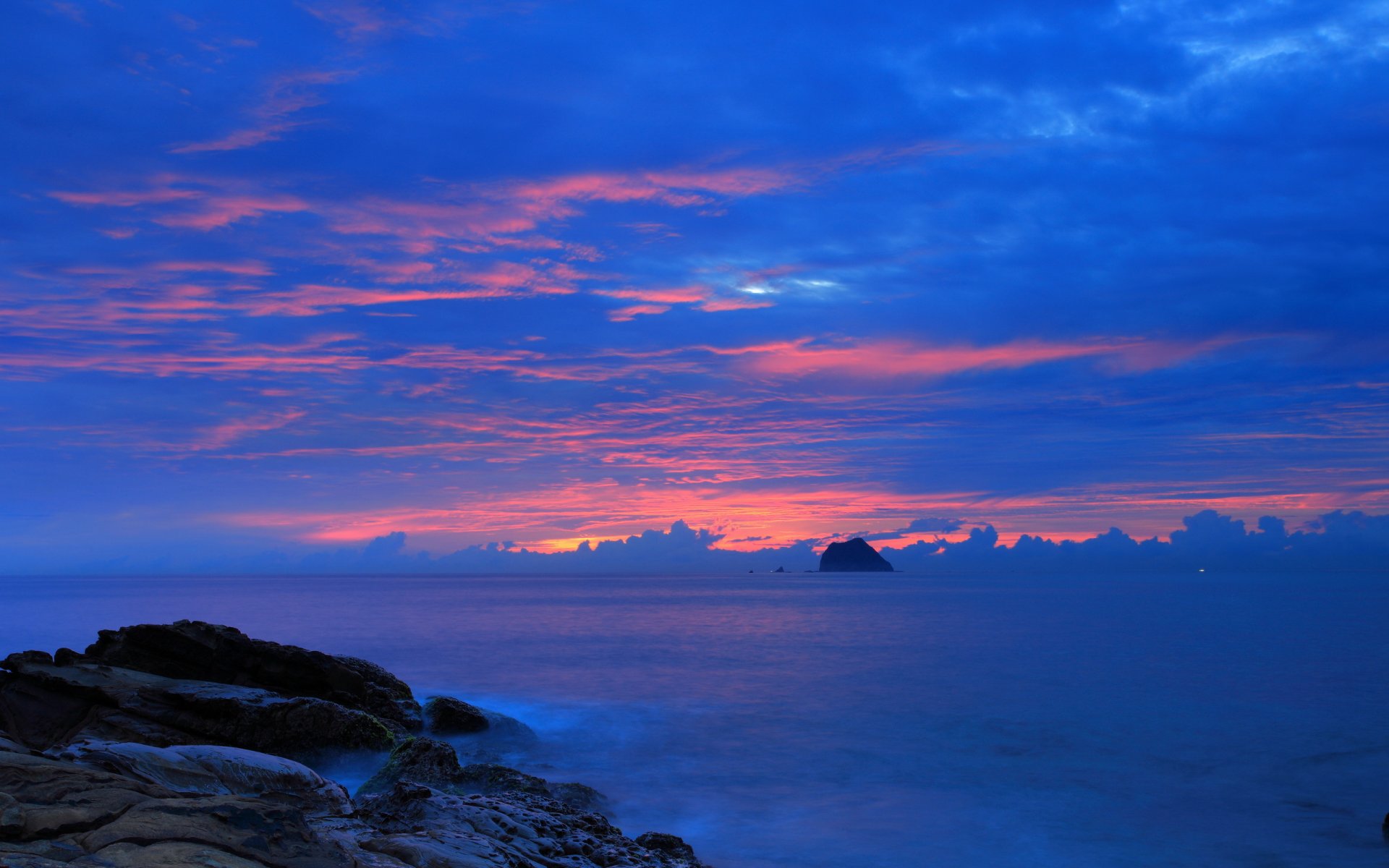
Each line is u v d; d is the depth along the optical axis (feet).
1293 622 248.52
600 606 370.94
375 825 38.47
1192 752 83.92
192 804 24.31
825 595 517.55
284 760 39.24
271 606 355.56
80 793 24.07
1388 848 57.72
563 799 63.41
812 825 62.54
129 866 19.92
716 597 488.44
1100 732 92.48
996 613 308.40
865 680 129.08
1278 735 90.84
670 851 51.11
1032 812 65.77
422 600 447.83
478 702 110.73
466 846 34.35
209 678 79.51
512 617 282.56
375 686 84.79
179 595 526.98
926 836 59.98
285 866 22.43
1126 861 55.42
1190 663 148.97
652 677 132.57
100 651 82.74
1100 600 423.23
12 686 71.87
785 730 94.17
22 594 538.47
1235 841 59.47
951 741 88.43
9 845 20.35
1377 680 127.75
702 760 81.15
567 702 111.04
